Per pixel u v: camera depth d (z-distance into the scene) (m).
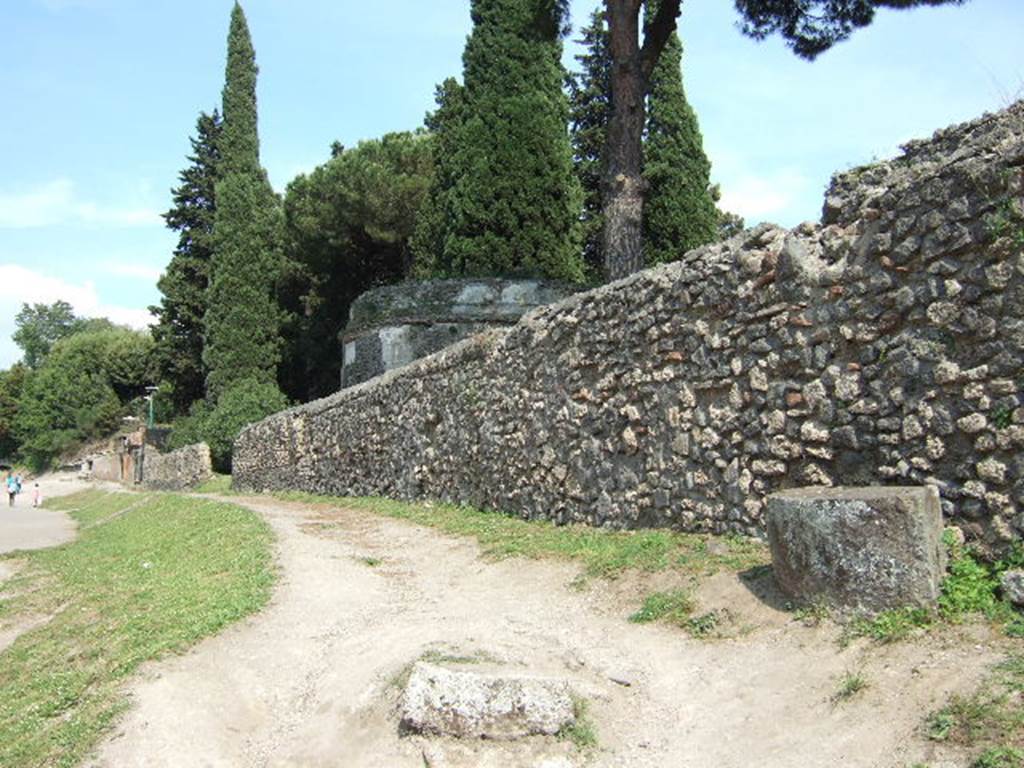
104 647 6.66
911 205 5.04
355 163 26.61
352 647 5.77
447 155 24.47
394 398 14.23
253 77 37.59
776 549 4.95
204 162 41.59
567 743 4.16
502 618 6.05
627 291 7.76
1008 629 3.95
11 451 83.19
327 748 4.52
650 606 5.60
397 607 6.82
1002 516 4.47
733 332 6.45
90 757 4.65
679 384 7.08
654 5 17.89
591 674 4.80
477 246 20.83
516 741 4.20
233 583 8.04
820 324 5.68
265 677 5.61
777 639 4.64
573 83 28.91
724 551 6.07
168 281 39.56
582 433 8.53
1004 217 4.50
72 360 71.00
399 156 27.22
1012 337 4.46
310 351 34.12
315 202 28.14
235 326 33.53
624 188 14.09
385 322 20.28
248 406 31.25
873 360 5.29
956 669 3.76
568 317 8.74
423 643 5.44
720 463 6.57
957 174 4.75
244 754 4.79
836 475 5.55
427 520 11.05
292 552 9.43
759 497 6.18
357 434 16.08
